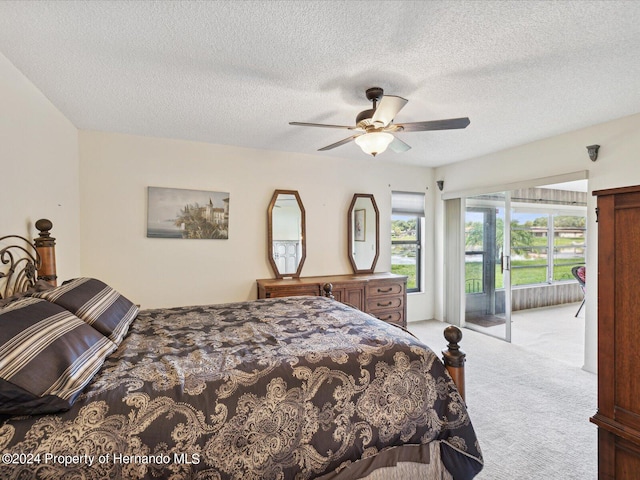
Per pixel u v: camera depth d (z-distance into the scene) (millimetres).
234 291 3727
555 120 2865
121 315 1870
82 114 2725
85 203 3119
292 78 2119
